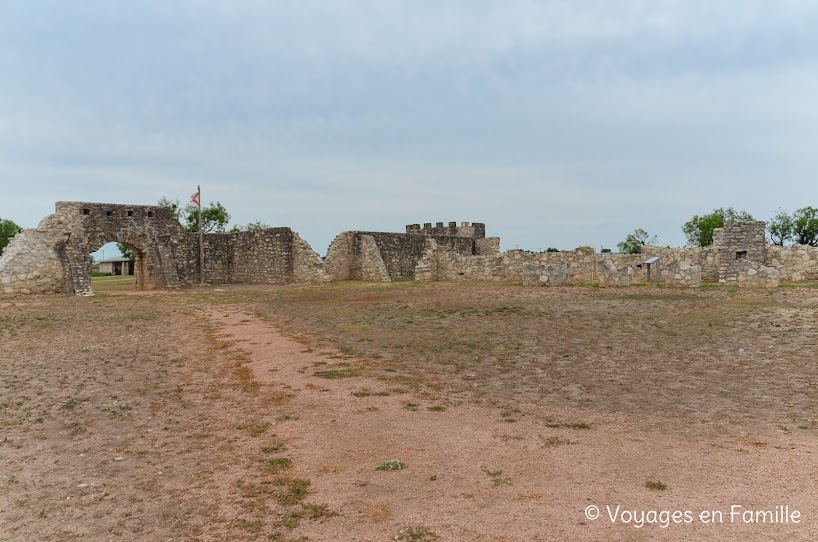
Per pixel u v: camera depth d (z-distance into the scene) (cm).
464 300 2262
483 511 506
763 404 800
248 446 698
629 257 3341
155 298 2733
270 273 4109
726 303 1850
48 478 619
